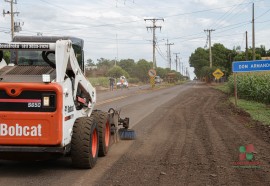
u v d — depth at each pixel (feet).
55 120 24.86
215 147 36.40
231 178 25.44
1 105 25.05
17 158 26.53
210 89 185.88
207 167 28.48
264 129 47.80
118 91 168.55
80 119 28.12
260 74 109.09
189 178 25.44
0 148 24.97
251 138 41.32
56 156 26.45
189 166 28.81
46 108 24.95
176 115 65.82
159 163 29.91
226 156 32.32
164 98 113.29
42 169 28.07
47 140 24.88
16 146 25.09
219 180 24.95
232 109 75.97
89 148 27.48
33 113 24.84
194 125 52.80
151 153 33.91
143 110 74.38
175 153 33.78
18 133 24.93
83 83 31.35
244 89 106.93
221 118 61.31
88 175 26.30
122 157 32.30
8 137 24.97
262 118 59.57
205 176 25.94
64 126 25.52
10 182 24.59
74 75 29.09
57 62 26.21
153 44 244.01
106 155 33.09
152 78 203.82
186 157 32.07
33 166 29.09
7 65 29.30
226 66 426.51
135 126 51.88
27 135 24.93
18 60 30.50
